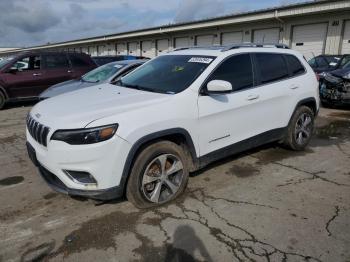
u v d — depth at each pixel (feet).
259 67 15.08
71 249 9.43
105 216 11.14
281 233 10.15
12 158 17.06
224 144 13.51
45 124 10.61
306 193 12.84
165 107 11.35
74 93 13.76
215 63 13.24
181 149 11.92
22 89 32.65
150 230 10.32
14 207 11.84
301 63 17.57
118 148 10.16
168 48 95.20
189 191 12.98
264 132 15.38
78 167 10.03
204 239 9.86
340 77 29.30
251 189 13.17
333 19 57.21
